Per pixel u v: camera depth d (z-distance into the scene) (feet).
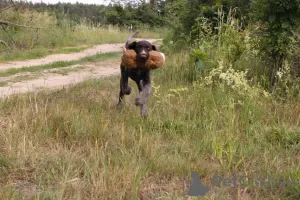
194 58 30.86
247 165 15.58
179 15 52.60
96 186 12.98
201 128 19.58
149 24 132.36
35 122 18.26
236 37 32.17
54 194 12.38
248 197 13.33
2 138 16.84
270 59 29.19
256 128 19.58
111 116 21.01
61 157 15.24
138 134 18.20
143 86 21.08
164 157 15.61
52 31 75.00
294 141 18.12
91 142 17.40
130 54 19.84
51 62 51.21
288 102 22.93
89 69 46.26
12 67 45.19
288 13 27.07
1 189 12.59
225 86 25.52
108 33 93.61
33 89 29.84
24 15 70.49
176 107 22.59
